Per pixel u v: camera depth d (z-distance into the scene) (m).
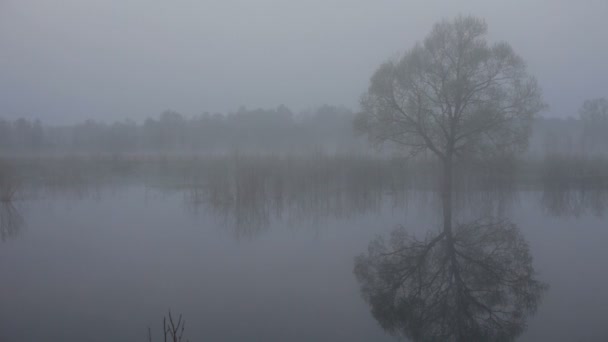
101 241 12.16
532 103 19.88
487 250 11.19
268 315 7.22
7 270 9.65
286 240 12.30
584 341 6.23
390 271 9.61
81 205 17.75
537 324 6.84
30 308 7.55
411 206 17.73
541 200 19.05
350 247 11.53
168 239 12.38
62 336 6.48
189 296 8.09
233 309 7.49
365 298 8.01
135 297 8.04
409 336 6.53
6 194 18.52
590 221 14.54
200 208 16.98
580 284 8.57
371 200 18.89
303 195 19.58
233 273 9.42
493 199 19.41
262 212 16.31
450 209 17.08
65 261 10.34
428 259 10.48
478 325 6.88
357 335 6.55
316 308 7.56
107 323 6.93
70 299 7.95
